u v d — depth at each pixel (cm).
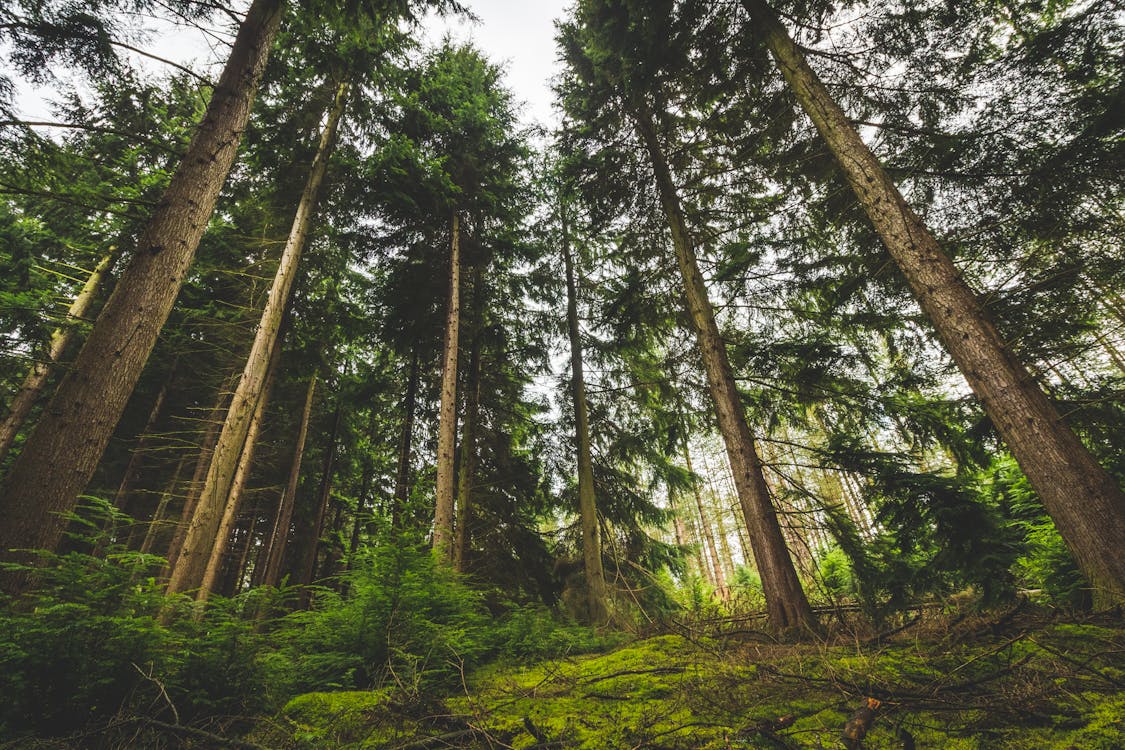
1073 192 499
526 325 1313
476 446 1221
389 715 290
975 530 534
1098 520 359
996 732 197
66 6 452
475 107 1180
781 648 434
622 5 723
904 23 585
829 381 720
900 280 657
